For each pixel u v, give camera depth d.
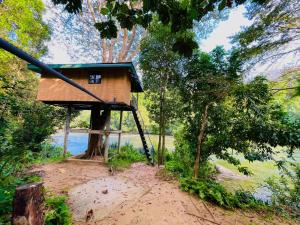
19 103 6.47
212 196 6.08
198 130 9.40
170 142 22.11
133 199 5.50
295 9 6.45
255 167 13.62
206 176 9.58
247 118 7.57
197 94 9.23
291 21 6.70
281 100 8.69
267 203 7.22
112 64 9.13
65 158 10.16
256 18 7.38
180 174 8.51
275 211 6.46
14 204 1.91
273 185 8.20
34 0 14.73
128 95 10.07
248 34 7.36
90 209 4.78
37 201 2.05
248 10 7.35
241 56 8.02
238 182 10.41
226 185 9.83
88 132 10.45
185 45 2.24
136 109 12.85
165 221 4.38
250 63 8.24
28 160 8.73
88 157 11.29
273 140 6.84
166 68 10.70
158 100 12.29
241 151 8.02
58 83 9.77
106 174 8.13
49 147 12.52
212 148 8.89
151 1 1.91
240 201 6.72
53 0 1.84
